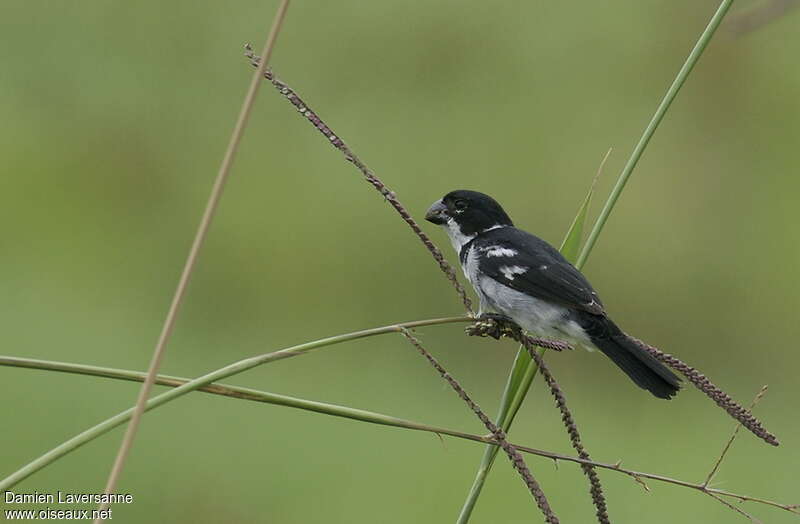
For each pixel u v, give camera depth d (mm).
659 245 18688
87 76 21234
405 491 11961
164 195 19656
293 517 11414
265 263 18547
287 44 21109
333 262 18531
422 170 19281
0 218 18703
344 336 4484
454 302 18156
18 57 21250
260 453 12438
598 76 20672
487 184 19172
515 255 6762
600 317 6297
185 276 3855
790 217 19016
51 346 14859
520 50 20969
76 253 18484
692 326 18547
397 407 14695
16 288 16859
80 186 19625
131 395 13422
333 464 12406
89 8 21516
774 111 20141
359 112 20250
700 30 20703
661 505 12109
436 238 18562
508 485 12289
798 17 20234
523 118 20047
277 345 17219
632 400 16359
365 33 21109
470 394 16109
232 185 19500
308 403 4258
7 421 12219
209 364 15602
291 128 20406
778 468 13492
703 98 20281
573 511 11844
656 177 19312
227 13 21438
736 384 17781
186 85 21172
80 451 11867
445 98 20391
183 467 11914
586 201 5434
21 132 20125
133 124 20562
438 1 21094
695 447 14156
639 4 21031
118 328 16250
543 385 16672
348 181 19297
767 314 18359
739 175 19453
